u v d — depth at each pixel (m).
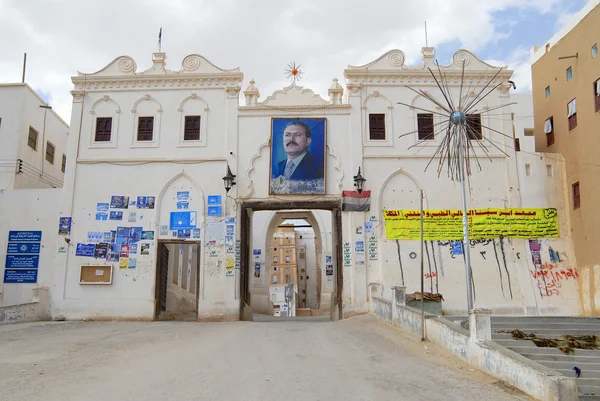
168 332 15.85
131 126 21.41
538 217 20.41
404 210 20.47
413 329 14.62
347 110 21.20
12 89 23.80
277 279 70.81
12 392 8.16
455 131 17.50
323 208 21.11
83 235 20.55
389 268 19.97
